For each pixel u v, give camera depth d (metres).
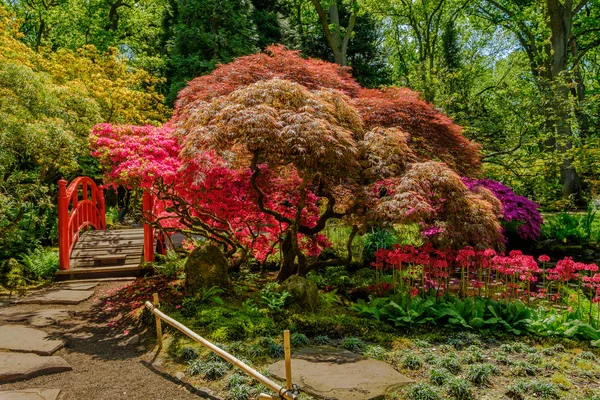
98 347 5.19
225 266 6.75
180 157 6.00
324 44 22.61
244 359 4.55
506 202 10.53
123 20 22.80
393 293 6.66
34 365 4.46
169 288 7.18
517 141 13.92
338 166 5.95
